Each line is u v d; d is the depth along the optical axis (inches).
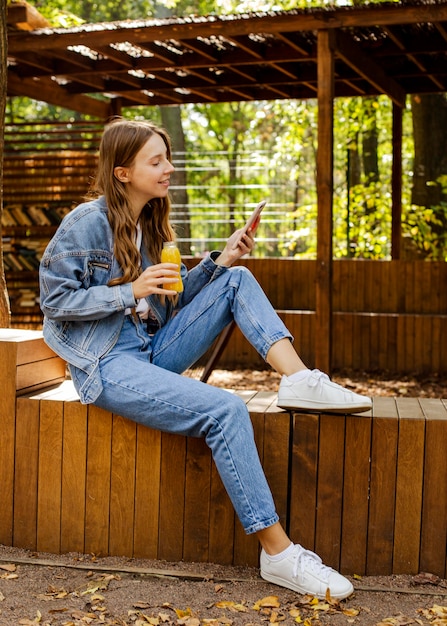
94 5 794.2
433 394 295.3
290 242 595.5
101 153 121.9
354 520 120.6
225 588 116.1
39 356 135.3
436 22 252.5
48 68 327.6
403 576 119.6
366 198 552.4
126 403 117.6
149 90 369.1
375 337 352.2
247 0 462.0
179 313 124.4
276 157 601.3
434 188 479.5
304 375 116.7
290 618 106.7
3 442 129.8
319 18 251.4
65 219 119.3
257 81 353.1
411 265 357.4
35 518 129.1
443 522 119.0
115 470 126.3
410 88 386.6
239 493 112.8
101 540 127.3
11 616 106.7
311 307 372.5
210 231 827.4
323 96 257.0
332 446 120.6
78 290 116.6
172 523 125.0
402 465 119.3
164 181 121.7
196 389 115.1
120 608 109.9
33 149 386.9
